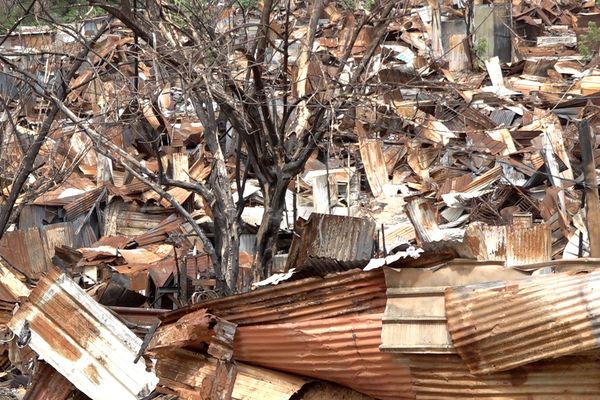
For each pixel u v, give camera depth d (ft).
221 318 18.71
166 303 33.73
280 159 28.76
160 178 29.30
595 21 100.48
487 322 15.30
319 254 21.91
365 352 17.07
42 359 20.51
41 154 42.80
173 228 44.88
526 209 45.52
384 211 47.93
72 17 38.96
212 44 26.55
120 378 19.36
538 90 75.10
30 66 38.11
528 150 52.60
